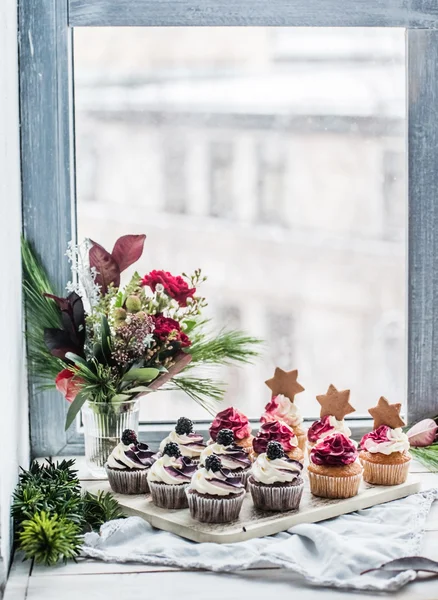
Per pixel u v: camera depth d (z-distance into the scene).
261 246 2.52
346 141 2.41
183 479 1.61
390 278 2.35
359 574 1.37
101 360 1.78
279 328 2.54
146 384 1.81
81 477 1.85
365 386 2.46
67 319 1.80
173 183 2.45
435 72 2.05
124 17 1.96
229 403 2.41
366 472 1.79
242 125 2.45
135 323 1.73
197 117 2.43
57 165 1.97
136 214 2.41
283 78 2.41
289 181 2.49
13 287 1.70
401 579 1.33
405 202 2.11
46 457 2.03
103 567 1.42
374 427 1.84
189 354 1.81
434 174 2.08
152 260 2.45
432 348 2.12
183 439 1.76
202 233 2.49
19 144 1.94
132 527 1.53
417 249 2.09
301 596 1.31
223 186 2.49
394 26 2.02
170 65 2.38
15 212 1.80
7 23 1.72
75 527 1.48
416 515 1.61
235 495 1.54
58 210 1.98
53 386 1.92
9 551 1.45
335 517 1.64
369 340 2.46
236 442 1.84
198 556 1.44
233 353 1.99
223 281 2.54
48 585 1.35
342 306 2.48
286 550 1.43
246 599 1.30
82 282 1.80
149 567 1.42
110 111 2.31
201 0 1.97
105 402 1.79
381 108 2.34
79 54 2.19
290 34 2.37
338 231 2.47
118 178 2.38
